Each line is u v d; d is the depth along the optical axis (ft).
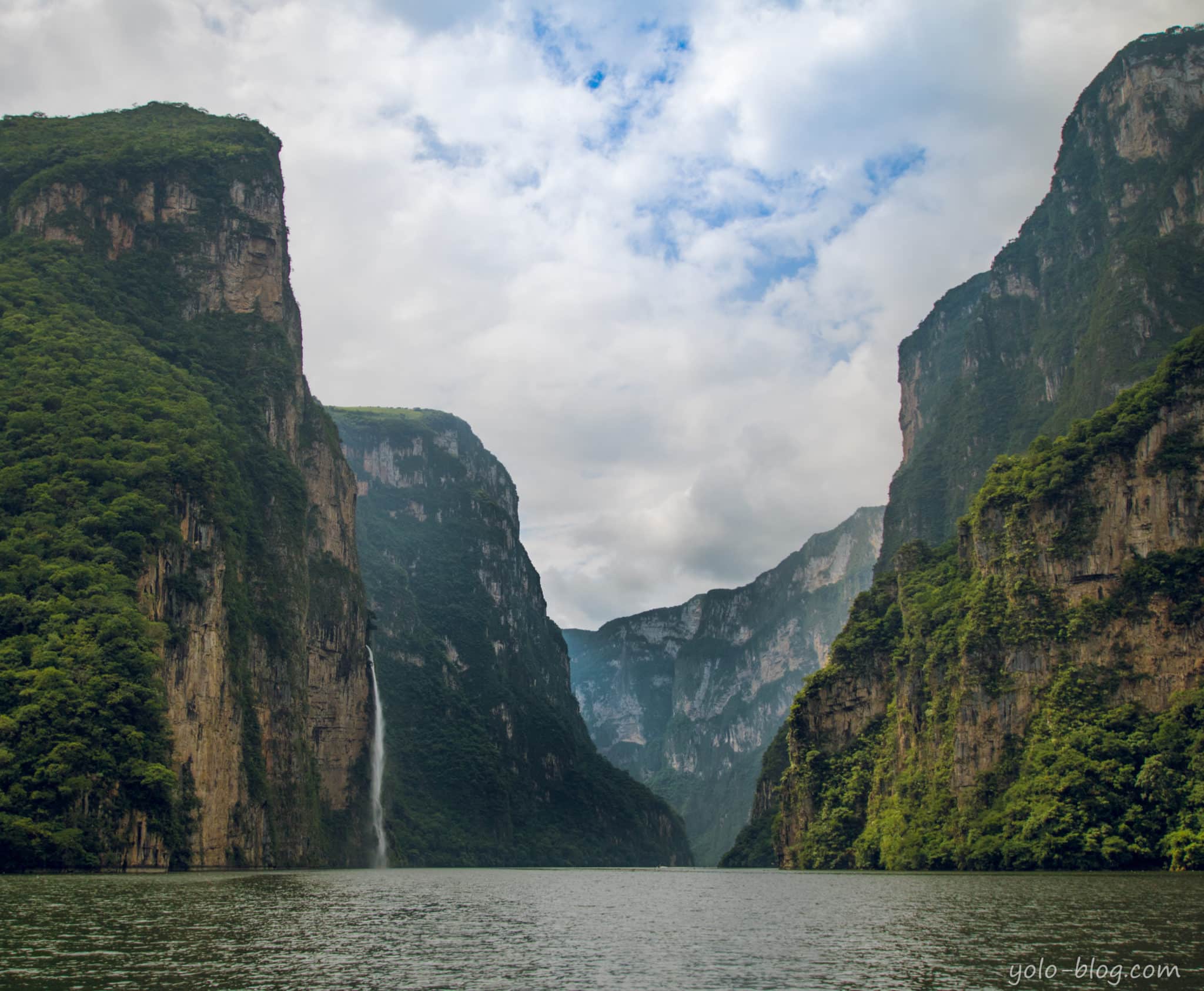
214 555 479.41
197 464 487.20
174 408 525.75
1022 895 329.72
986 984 180.14
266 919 259.39
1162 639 500.33
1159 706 493.77
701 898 394.11
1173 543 515.50
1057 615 536.83
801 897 377.71
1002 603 559.79
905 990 176.35
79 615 394.52
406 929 258.37
